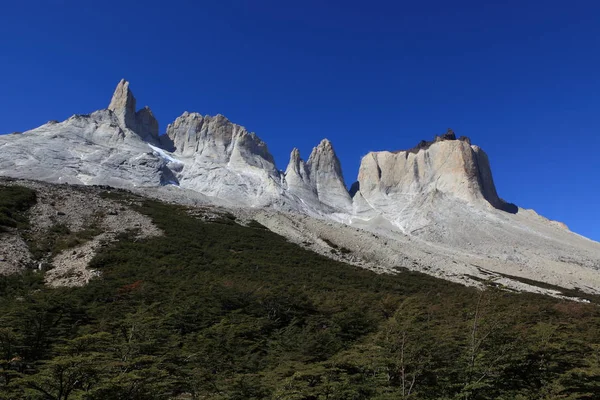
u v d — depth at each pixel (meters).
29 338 14.50
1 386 10.66
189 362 16.45
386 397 12.12
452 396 13.07
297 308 27.69
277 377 13.81
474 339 14.22
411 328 14.55
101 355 11.12
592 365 13.73
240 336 21.98
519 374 13.99
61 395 10.56
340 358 14.44
